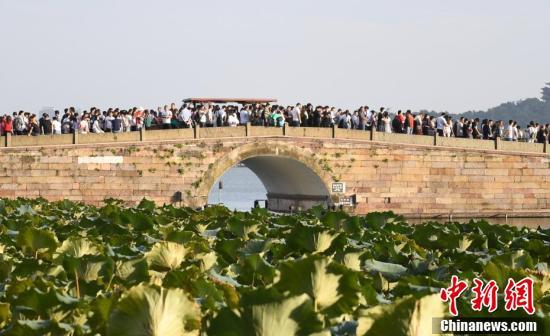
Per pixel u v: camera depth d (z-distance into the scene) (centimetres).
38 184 6194
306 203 7438
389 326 673
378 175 7000
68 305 927
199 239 1797
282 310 694
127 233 2100
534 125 7750
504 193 7244
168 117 6638
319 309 881
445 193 7131
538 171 7319
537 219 7275
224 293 1043
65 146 6241
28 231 1659
